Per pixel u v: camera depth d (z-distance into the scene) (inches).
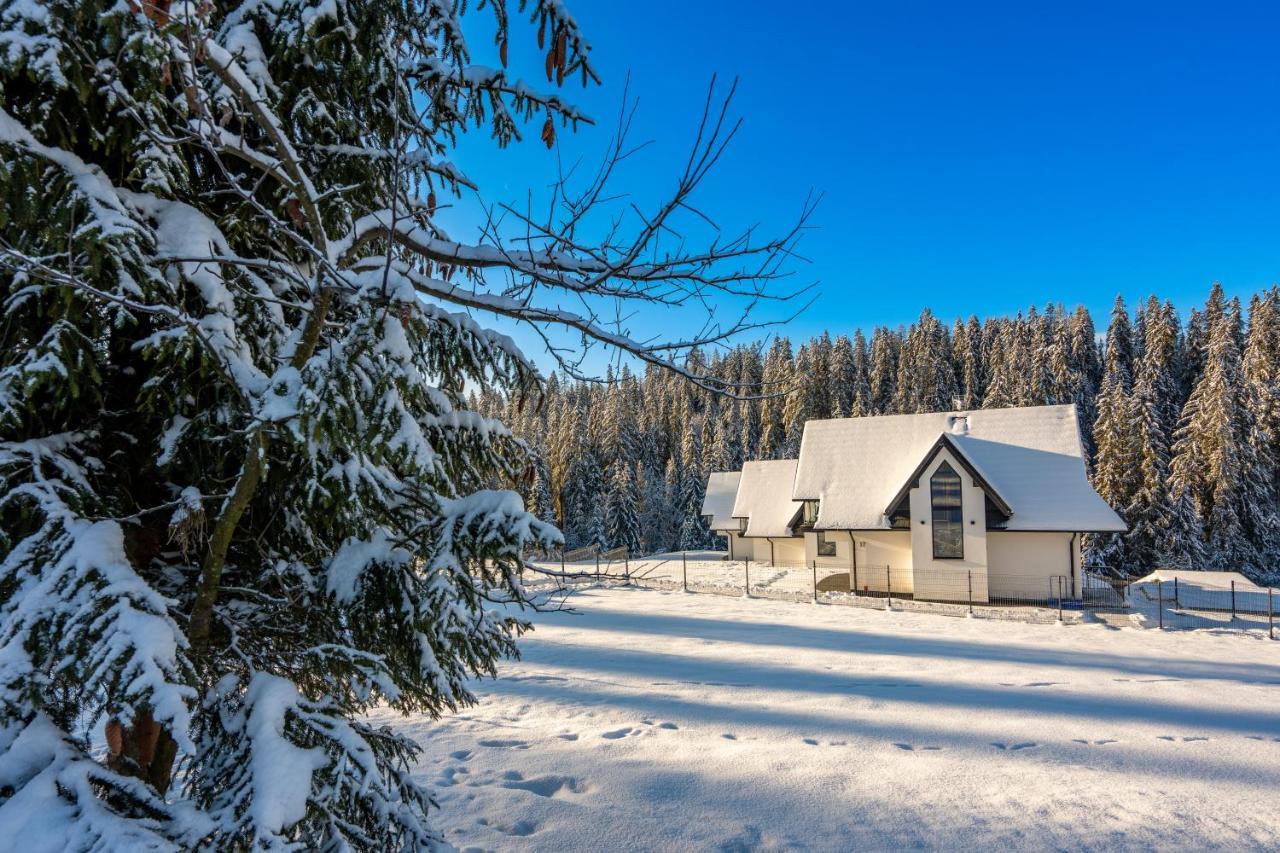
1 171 96.7
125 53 103.3
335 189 114.3
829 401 2824.8
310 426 106.4
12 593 97.3
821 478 1175.0
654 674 485.1
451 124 175.6
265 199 146.4
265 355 138.1
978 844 218.7
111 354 128.4
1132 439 1480.1
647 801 248.7
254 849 90.5
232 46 126.2
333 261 121.6
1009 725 355.9
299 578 137.6
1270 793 261.9
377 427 107.8
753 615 824.9
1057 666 539.2
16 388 102.4
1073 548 945.5
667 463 2699.3
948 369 2783.0
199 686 118.3
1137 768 289.6
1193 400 1558.8
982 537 946.7
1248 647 655.1
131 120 117.8
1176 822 235.8
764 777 275.1
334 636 136.6
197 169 143.7
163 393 118.5
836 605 922.1
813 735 336.8
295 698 112.8
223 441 125.7
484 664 148.8
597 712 377.7
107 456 127.4
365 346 105.1
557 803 244.1
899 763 293.9
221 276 127.3
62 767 91.9
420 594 129.4
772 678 473.7
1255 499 1499.8
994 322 2837.1
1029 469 1033.5
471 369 167.3
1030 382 2266.2
